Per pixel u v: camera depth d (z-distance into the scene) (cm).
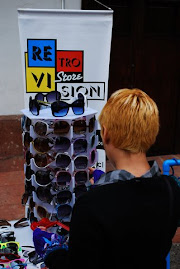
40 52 300
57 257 120
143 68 497
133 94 109
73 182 179
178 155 546
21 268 162
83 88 317
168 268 191
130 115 103
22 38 295
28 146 191
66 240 175
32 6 425
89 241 94
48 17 292
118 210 97
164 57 500
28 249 180
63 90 314
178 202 106
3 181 436
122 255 98
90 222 95
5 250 175
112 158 113
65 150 177
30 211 201
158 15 477
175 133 542
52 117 173
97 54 310
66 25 297
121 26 468
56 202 182
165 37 491
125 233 96
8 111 455
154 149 541
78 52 306
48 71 306
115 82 492
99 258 95
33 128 173
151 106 107
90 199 98
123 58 484
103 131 112
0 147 453
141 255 100
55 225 184
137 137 104
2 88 444
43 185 177
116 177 104
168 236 105
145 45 486
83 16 297
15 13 420
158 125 109
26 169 196
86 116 182
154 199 102
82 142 181
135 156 108
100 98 323
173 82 517
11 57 435
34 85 307
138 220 98
